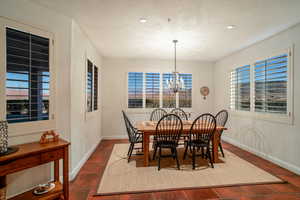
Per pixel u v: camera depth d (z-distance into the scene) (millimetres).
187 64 5004
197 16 2258
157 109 4379
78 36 2615
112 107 4676
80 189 2062
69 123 2295
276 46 2898
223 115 4371
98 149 3707
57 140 1893
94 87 3812
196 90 5047
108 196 1921
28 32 1879
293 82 2564
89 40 3236
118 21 2430
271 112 2986
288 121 2625
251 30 2729
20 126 1792
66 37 2268
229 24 2521
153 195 1944
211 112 5133
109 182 2230
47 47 2068
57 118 2164
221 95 4715
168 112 4863
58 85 2182
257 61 3338
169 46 3609
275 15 2230
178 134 2721
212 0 1880
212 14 2209
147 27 2641
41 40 2018
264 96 3152
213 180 2287
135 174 2465
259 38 3088
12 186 1732
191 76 5031
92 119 3533
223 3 1944
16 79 1774
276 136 2869
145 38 3135
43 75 2023
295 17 2283
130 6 2021
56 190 1795
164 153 3455
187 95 5004
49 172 2057
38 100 1973
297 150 2500
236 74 4043
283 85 2754
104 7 2049
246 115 3623
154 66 4836
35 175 1925
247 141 3604
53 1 1915
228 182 2232
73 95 2408
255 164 2854
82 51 2830
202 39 3170
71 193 1975
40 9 1994
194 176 2404
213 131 2752
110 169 2643
